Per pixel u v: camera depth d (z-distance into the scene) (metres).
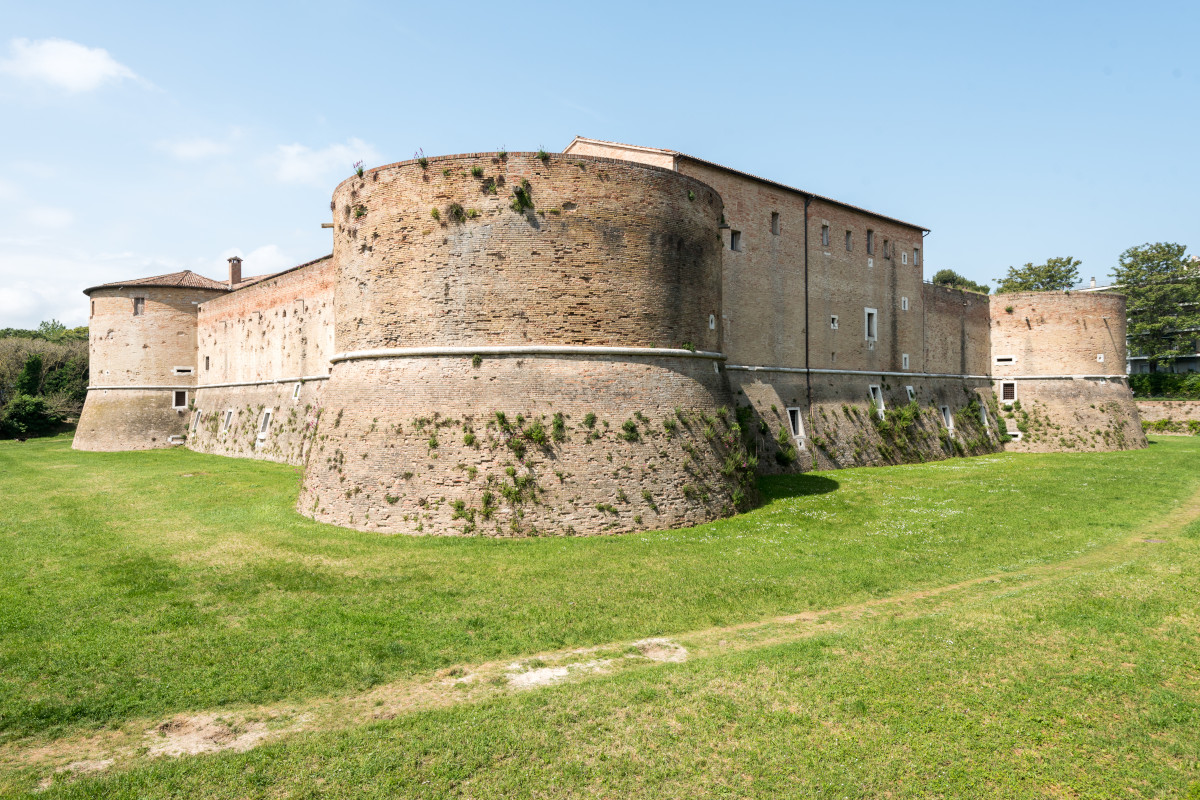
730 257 33.53
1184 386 63.31
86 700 9.79
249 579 15.33
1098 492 27.48
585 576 15.49
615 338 21.14
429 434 20.09
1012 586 15.09
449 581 15.14
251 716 9.45
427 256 21.09
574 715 9.25
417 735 8.78
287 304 41.34
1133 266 74.06
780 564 16.64
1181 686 9.91
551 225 20.75
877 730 8.83
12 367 72.44
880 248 43.16
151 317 52.12
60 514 23.12
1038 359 50.50
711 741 8.62
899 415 41.66
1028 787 7.72
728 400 25.02
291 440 38.88
